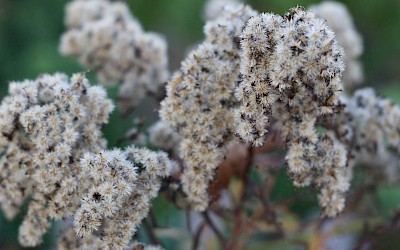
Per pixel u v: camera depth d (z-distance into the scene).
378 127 0.42
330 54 0.35
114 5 0.49
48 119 0.37
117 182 0.35
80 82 0.38
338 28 0.49
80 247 0.38
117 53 0.46
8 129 0.37
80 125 0.38
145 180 0.36
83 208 0.35
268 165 0.44
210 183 0.39
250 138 0.35
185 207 0.40
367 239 0.43
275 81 0.35
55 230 0.53
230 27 0.38
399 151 0.43
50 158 0.36
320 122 0.38
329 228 0.46
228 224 0.48
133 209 0.36
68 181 0.36
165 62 0.47
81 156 0.37
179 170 0.39
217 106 0.37
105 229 0.36
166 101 0.38
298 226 0.45
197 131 0.37
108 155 0.36
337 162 0.38
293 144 0.37
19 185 0.38
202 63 0.38
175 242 0.55
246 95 0.35
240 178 0.43
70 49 0.46
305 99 0.36
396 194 0.54
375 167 0.44
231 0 0.53
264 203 0.41
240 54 0.36
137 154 0.37
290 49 0.34
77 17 0.50
